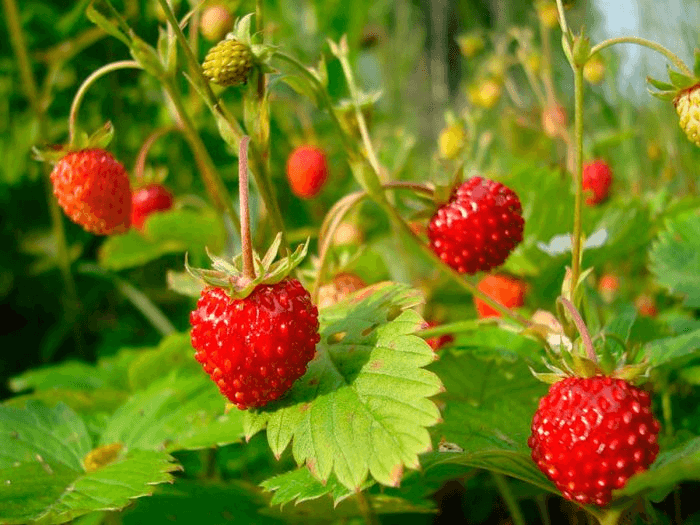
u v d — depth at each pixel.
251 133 0.12
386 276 0.21
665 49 0.10
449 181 0.12
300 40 0.34
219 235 0.21
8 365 0.28
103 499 0.11
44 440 0.13
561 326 0.11
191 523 0.14
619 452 0.09
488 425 0.11
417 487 0.13
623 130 0.24
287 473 0.11
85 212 0.13
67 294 0.28
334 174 0.31
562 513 0.16
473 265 0.12
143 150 0.20
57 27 0.29
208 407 0.14
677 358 0.12
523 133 0.25
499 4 0.28
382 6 0.40
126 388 0.20
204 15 0.16
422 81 0.42
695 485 0.14
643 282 0.21
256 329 0.10
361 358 0.10
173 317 0.28
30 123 0.29
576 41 0.11
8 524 0.11
